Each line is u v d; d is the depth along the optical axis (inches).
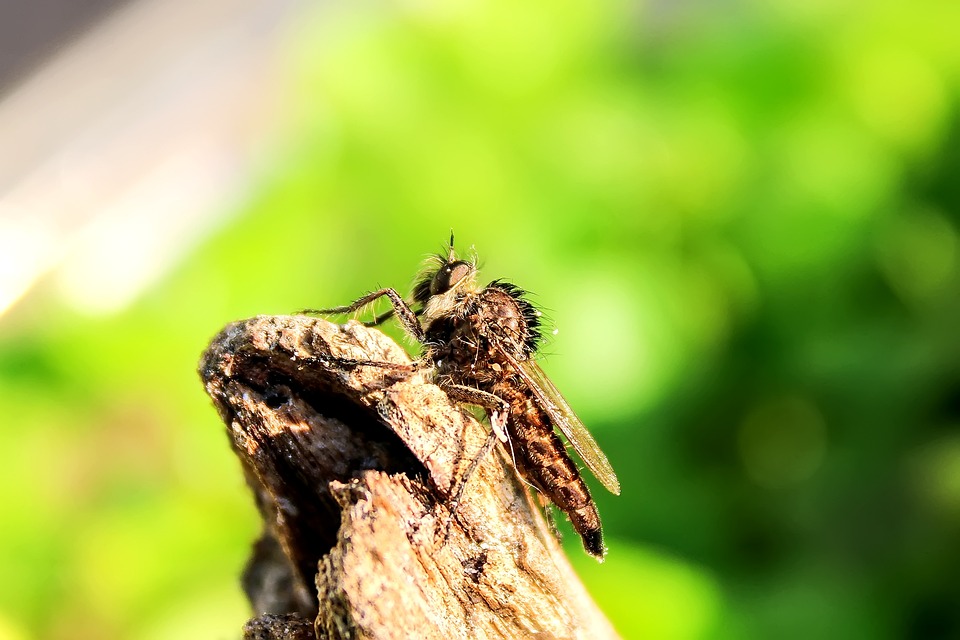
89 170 4.2
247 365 3.0
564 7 4.4
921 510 3.9
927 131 4.3
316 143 4.3
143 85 4.3
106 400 4.1
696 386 4.1
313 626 3.0
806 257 4.2
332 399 3.0
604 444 4.0
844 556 3.9
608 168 4.3
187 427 4.1
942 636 3.8
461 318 3.5
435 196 4.2
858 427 4.0
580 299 4.1
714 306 4.2
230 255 4.3
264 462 3.0
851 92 4.3
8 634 3.8
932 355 4.0
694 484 4.1
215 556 4.0
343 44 4.4
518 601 3.0
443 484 2.9
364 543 2.8
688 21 4.5
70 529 4.0
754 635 3.7
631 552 3.8
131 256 4.2
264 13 4.5
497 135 4.3
